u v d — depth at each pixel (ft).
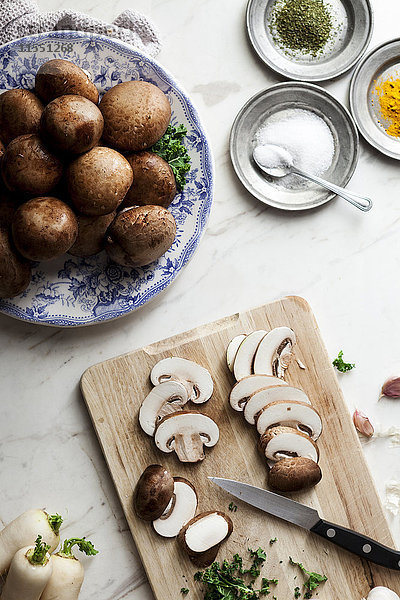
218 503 2.75
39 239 2.44
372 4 2.95
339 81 2.94
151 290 2.76
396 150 2.93
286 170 2.89
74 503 2.79
